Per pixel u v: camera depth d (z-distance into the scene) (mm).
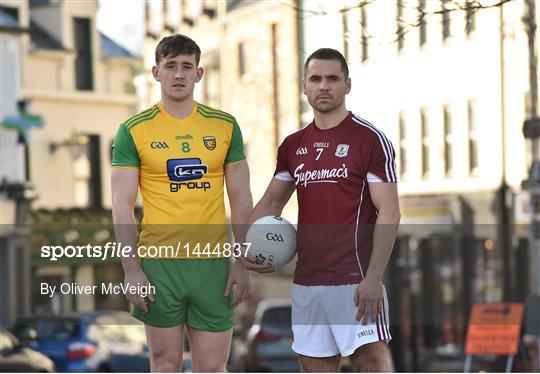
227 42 35969
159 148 9922
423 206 31875
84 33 42906
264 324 29703
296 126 31922
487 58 30094
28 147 41844
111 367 24750
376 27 12750
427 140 32062
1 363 22797
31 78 42125
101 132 43438
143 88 42812
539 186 27094
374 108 24656
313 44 17328
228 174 10141
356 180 9906
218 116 10086
